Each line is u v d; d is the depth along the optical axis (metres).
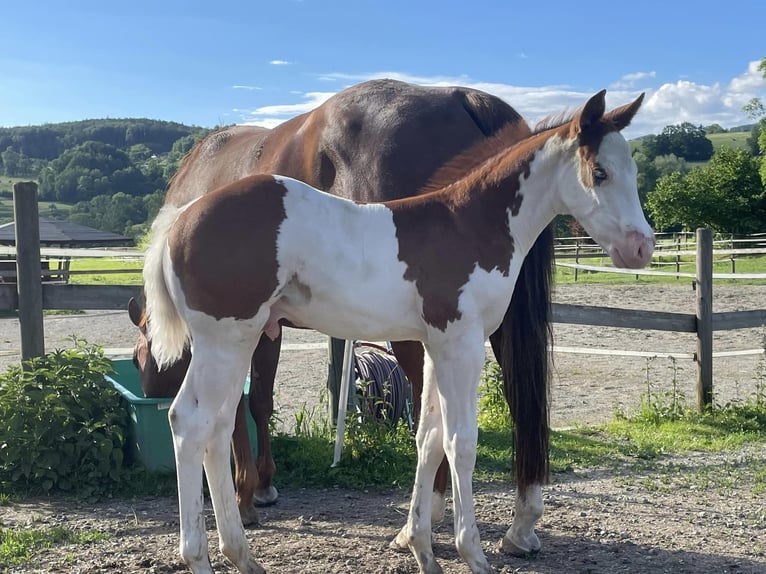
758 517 4.29
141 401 4.80
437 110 4.13
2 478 4.70
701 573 3.46
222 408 3.25
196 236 3.07
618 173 3.18
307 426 6.09
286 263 3.11
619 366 9.59
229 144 5.33
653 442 6.10
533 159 3.35
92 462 4.78
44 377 4.91
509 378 3.61
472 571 3.27
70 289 5.41
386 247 3.18
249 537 4.01
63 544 3.80
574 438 6.22
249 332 3.13
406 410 6.38
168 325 3.25
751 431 6.56
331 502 4.73
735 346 10.84
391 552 3.74
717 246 30.98
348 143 4.28
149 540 3.87
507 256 3.30
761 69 35.28
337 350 6.19
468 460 3.17
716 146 110.75
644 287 19.08
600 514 4.34
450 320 3.16
